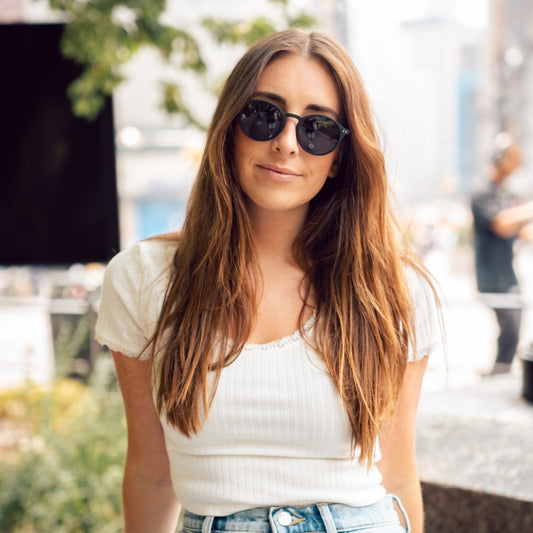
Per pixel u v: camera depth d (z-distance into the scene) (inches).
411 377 55.3
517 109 466.9
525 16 461.1
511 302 162.4
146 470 55.4
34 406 138.8
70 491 114.0
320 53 50.7
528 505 72.6
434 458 83.8
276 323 51.7
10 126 140.8
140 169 502.0
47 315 172.9
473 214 181.8
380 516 50.8
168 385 49.9
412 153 559.8
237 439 49.1
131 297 52.6
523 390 107.2
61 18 136.9
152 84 138.8
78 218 143.3
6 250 145.0
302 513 48.8
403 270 55.2
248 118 49.8
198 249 51.9
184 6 149.0
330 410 49.1
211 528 48.7
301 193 50.9
